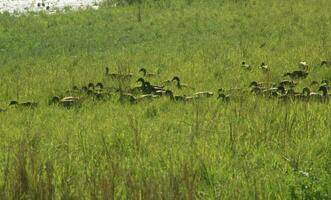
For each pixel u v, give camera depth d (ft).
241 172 33.22
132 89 62.64
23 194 28.86
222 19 119.55
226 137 40.42
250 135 40.70
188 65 75.77
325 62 72.23
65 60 89.04
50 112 54.90
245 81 65.92
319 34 97.25
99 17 130.62
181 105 54.54
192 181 28.94
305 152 36.63
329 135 39.52
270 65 74.02
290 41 91.91
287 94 54.95
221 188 30.53
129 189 28.60
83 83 67.87
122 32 113.50
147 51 91.97
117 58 86.48
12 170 32.19
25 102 59.16
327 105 50.19
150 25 118.73
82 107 56.80
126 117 50.26
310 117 44.78
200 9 133.59
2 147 41.16
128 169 31.68
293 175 31.86
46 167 31.42
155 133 42.70
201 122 45.32
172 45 97.25
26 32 118.21
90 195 28.40
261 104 50.67
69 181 31.32
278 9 126.72
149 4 145.28
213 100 55.26
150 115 52.24
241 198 29.35
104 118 50.67
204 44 95.81
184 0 146.51
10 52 101.09
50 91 65.31
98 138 41.75
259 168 34.53
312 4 130.62
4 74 78.28
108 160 34.94
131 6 143.54
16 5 157.89
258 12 124.26
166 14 129.90
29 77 73.92
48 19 130.62
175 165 33.45
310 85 61.87
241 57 80.59
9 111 56.39
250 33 103.71
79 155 37.17
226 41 97.35
